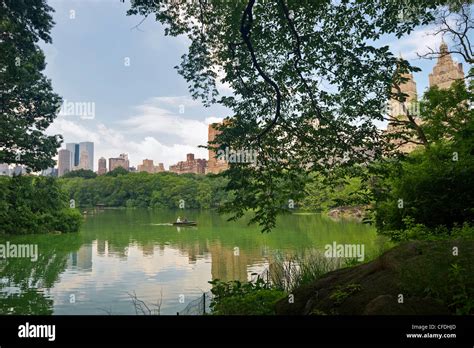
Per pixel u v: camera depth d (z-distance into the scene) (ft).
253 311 17.63
